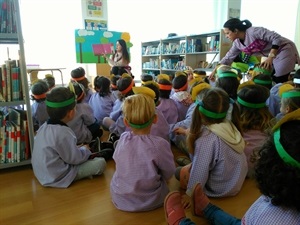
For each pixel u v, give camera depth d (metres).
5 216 1.22
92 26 5.72
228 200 1.35
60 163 1.48
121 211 1.25
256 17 5.32
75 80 2.98
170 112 2.22
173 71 5.34
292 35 4.75
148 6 6.21
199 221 1.17
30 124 1.72
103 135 2.43
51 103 1.46
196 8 6.22
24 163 1.73
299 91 1.51
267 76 2.29
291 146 0.59
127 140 1.24
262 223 0.69
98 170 1.58
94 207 1.29
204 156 1.29
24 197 1.38
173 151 2.03
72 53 5.60
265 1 5.11
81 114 2.14
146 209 1.25
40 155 1.46
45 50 5.36
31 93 2.21
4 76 1.61
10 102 1.64
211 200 1.34
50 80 2.83
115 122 2.26
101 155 1.80
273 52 2.49
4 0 1.55
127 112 1.23
